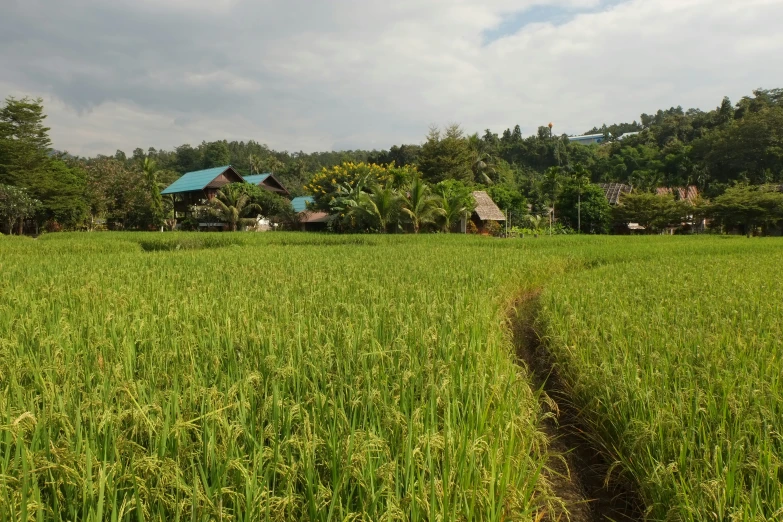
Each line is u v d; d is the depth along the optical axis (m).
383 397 3.22
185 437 2.55
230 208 37.94
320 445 2.69
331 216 39.22
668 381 4.13
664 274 11.22
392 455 2.79
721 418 3.48
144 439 2.66
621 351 5.09
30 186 39.25
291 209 42.31
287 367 3.38
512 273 11.21
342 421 2.89
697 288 8.84
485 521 2.59
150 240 21.94
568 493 3.91
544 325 7.29
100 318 5.14
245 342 4.19
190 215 43.53
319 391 3.25
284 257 13.78
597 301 7.72
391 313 5.59
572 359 5.30
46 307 5.61
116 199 47.28
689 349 4.78
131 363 3.67
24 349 4.02
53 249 16.78
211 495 2.26
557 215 53.72
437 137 52.97
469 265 12.08
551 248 20.12
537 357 7.13
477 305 6.74
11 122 39.97
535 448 3.78
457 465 2.72
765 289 8.75
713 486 2.71
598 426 4.37
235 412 2.95
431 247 19.02
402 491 2.58
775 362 4.44
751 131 63.12
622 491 3.93
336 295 7.00
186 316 5.23
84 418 2.73
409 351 4.16
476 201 39.59
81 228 45.91
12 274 9.04
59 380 3.34
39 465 2.23
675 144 80.81
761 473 2.85
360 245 21.19
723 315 6.56
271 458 2.56
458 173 51.56
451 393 3.52
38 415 2.54
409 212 31.98
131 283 8.01
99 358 3.80
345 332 4.48
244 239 23.62
